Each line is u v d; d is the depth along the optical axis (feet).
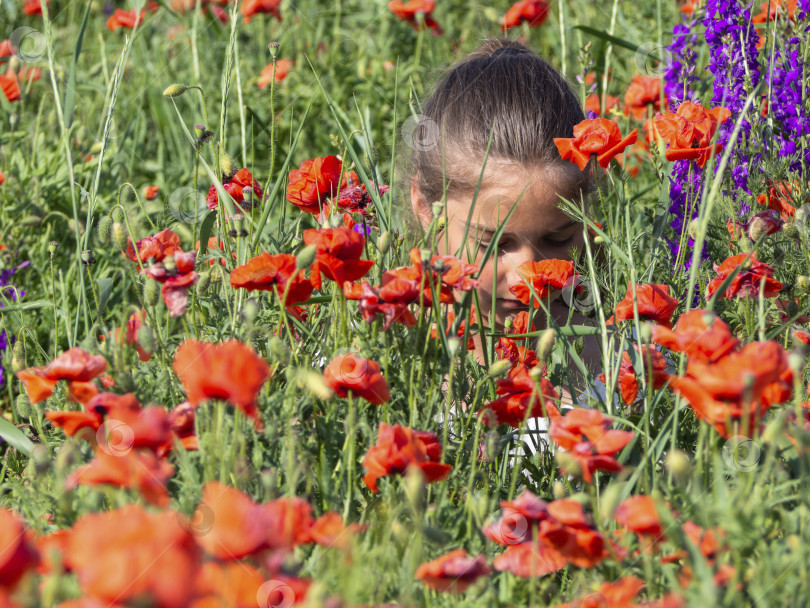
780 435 7.11
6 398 15.39
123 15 28.96
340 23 33.30
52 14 34.17
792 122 14.99
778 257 12.40
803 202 14.03
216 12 28.76
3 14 31.96
